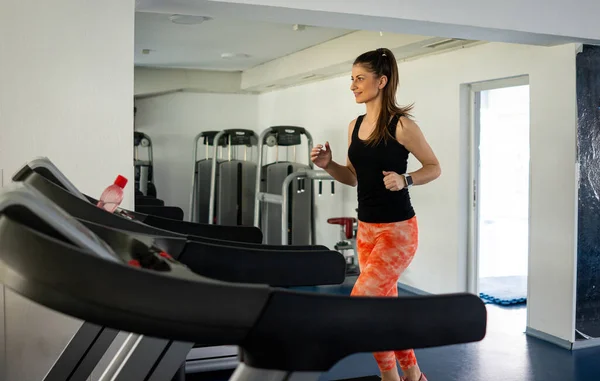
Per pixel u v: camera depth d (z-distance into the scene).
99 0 2.77
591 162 4.29
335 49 6.15
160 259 1.20
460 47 5.24
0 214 0.88
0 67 2.65
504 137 8.73
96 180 2.79
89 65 2.77
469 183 5.41
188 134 9.36
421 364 3.90
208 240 1.62
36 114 2.70
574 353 4.17
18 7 2.66
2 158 2.66
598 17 3.84
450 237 5.50
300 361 0.99
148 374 1.45
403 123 2.62
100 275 0.86
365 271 2.64
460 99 5.32
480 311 1.07
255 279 1.47
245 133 8.09
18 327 2.65
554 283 4.40
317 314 0.98
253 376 0.99
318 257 1.50
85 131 2.77
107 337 1.83
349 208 7.07
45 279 0.85
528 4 3.61
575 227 4.26
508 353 4.14
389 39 5.32
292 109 8.44
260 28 5.61
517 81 4.80
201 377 3.56
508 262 7.50
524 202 9.25
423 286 5.90
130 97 2.82
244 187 8.29
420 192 5.89
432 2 3.33
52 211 0.96
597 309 4.37
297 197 7.41
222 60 7.77
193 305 0.90
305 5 3.04
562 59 4.27
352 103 6.90
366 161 2.67
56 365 1.80
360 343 1.01
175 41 6.36
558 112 4.33
